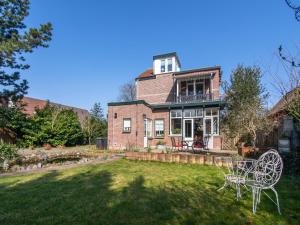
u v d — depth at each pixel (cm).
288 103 823
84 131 2609
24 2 1559
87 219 371
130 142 1880
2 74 1526
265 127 1366
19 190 539
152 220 369
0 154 991
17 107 1806
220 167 891
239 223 362
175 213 399
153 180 657
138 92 2545
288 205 448
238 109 1752
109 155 1350
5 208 420
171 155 1047
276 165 435
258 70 2009
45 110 2200
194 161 991
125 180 654
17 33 1495
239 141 1759
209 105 1947
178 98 2198
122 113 1972
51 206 430
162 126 2134
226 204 449
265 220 376
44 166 953
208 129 1947
